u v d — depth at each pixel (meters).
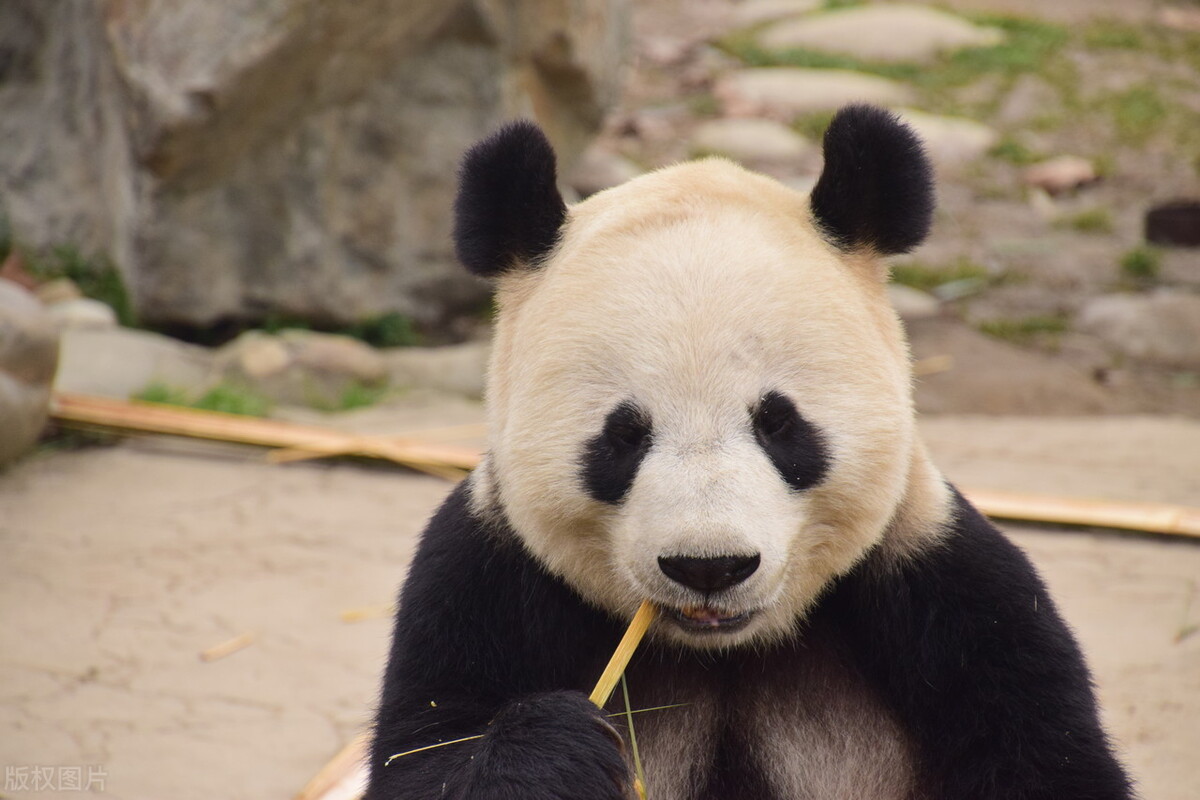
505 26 17.45
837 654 6.03
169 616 9.92
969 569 5.70
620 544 5.30
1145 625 9.48
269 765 8.00
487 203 5.86
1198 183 23.08
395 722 5.66
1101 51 28.53
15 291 13.22
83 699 8.73
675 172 5.86
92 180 17.55
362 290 17.59
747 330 5.11
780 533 5.11
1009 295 19.50
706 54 28.72
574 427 5.25
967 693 5.62
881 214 5.69
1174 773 7.64
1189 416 15.70
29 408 12.84
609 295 5.23
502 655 5.82
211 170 16.12
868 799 5.95
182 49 15.19
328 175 17.06
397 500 12.29
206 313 16.69
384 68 17.06
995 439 14.11
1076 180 22.91
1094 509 11.32
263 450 13.45
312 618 9.91
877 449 5.32
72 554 10.94
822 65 27.64
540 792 5.02
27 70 18.39
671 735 6.05
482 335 18.02
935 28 29.12
